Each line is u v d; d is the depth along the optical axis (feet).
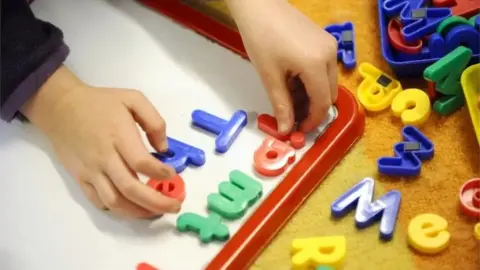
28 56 2.18
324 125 2.26
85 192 2.13
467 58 2.25
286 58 2.13
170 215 2.10
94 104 2.13
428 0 2.54
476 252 1.99
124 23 2.62
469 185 2.09
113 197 2.02
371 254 2.03
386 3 2.52
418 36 2.38
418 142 2.22
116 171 1.99
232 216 2.08
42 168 2.24
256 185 2.12
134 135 2.03
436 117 2.31
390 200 2.10
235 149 2.24
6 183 2.23
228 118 2.31
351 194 2.13
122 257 2.03
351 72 2.50
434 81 2.24
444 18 2.39
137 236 2.07
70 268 2.02
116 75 2.47
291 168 2.18
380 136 2.30
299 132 2.23
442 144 2.24
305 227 2.12
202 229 2.04
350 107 2.28
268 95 2.23
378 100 2.35
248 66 2.44
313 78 2.10
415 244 2.00
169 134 2.30
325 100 2.13
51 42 2.23
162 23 2.61
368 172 2.22
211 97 2.38
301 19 2.24
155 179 2.02
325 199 2.17
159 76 2.45
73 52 2.54
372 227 2.08
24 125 2.35
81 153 2.08
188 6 2.63
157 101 2.38
